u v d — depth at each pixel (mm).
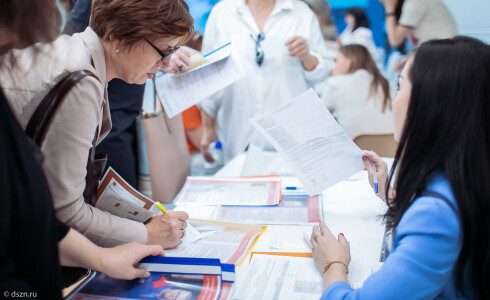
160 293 898
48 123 877
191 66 1594
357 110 2906
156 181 1551
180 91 1573
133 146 1629
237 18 2330
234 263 1020
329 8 3121
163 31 1037
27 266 614
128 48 1048
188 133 3525
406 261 735
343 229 1239
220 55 1615
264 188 1545
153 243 1090
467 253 752
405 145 821
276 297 892
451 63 747
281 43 2305
